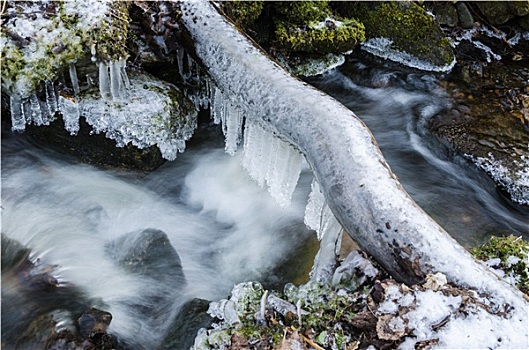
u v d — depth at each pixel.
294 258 3.19
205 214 3.49
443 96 4.91
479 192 3.96
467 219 3.74
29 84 3.11
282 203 3.31
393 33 5.20
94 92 3.36
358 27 4.97
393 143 4.44
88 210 3.26
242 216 3.49
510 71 5.27
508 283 2.27
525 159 4.07
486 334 2.00
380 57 5.32
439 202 3.88
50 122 3.36
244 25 4.25
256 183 3.67
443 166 4.20
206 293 2.92
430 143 4.38
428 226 2.31
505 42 5.67
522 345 1.98
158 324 2.71
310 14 4.68
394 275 2.37
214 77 3.34
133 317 2.72
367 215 2.36
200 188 3.64
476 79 5.14
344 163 2.48
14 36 3.03
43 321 2.53
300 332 2.27
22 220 3.10
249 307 2.52
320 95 2.81
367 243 2.39
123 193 3.46
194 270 3.07
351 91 4.99
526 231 3.68
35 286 2.74
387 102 4.88
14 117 3.29
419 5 5.41
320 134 2.62
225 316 2.55
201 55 3.40
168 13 3.47
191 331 2.59
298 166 3.06
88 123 3.33
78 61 3.18
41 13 3.09
